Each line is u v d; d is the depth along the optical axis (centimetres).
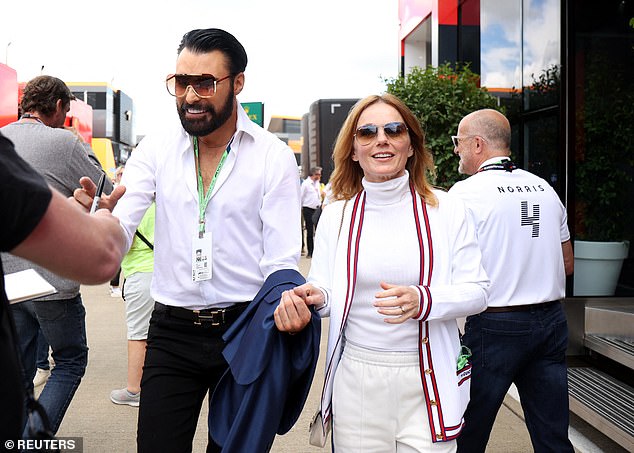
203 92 220
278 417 205
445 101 642
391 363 205
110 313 788
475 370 279
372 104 219
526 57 616
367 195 217
